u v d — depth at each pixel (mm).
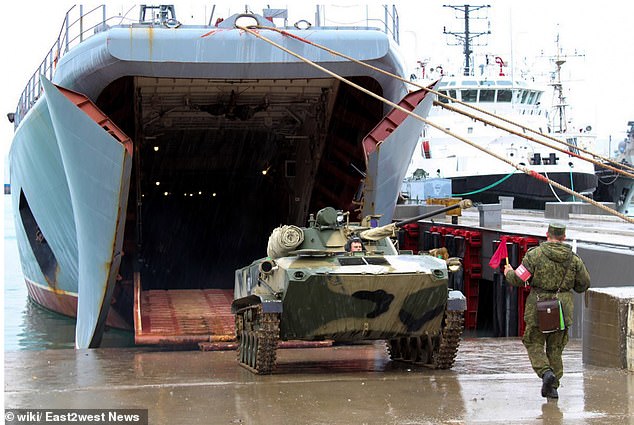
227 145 22641
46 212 19125
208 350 13398
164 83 15977
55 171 17359
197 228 26531
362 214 16016
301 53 14297
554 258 7926
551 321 7836
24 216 22594
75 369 10977
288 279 9477
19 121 21672
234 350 13375
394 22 16203
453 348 10195
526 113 41219
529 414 7258
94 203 14266
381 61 14734
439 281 9672
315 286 9469
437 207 25531
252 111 18016
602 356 9961
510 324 17516
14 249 51844
